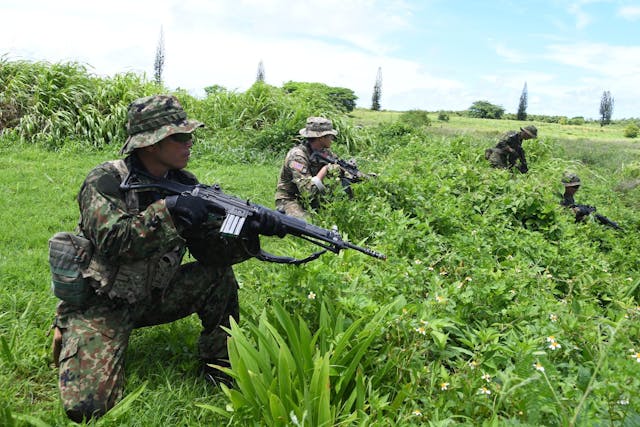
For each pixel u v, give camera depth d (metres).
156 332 3.78
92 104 12.39
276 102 14.85
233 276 3.48
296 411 2.60
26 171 8.66
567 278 5.22
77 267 2.89
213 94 15.21
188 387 3.21
